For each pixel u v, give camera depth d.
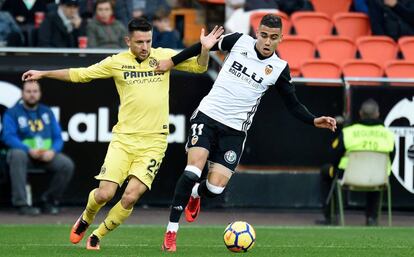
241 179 51.69
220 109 33.50
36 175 50.88
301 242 38.94
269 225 47.25
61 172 49.31
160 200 51.62
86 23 54.84
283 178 51.91
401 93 51.03
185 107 51.19
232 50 33.78
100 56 50.88
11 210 50.78
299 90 51.62
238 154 33.84
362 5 62.66
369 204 48.34
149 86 33.22
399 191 51.12
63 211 50.56
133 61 33.28
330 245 37.69
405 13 60.31
